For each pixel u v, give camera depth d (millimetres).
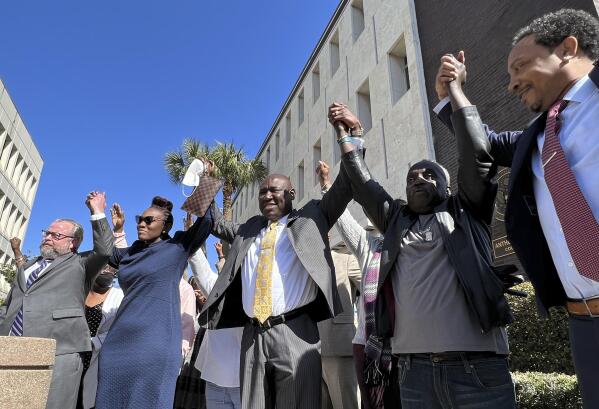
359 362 3062
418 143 8562
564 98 1463
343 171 2684
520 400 3205
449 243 1968
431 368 1883
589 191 1332
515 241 1587
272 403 2396
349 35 12703
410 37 9391
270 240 2740
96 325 3906
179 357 2764
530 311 4137
